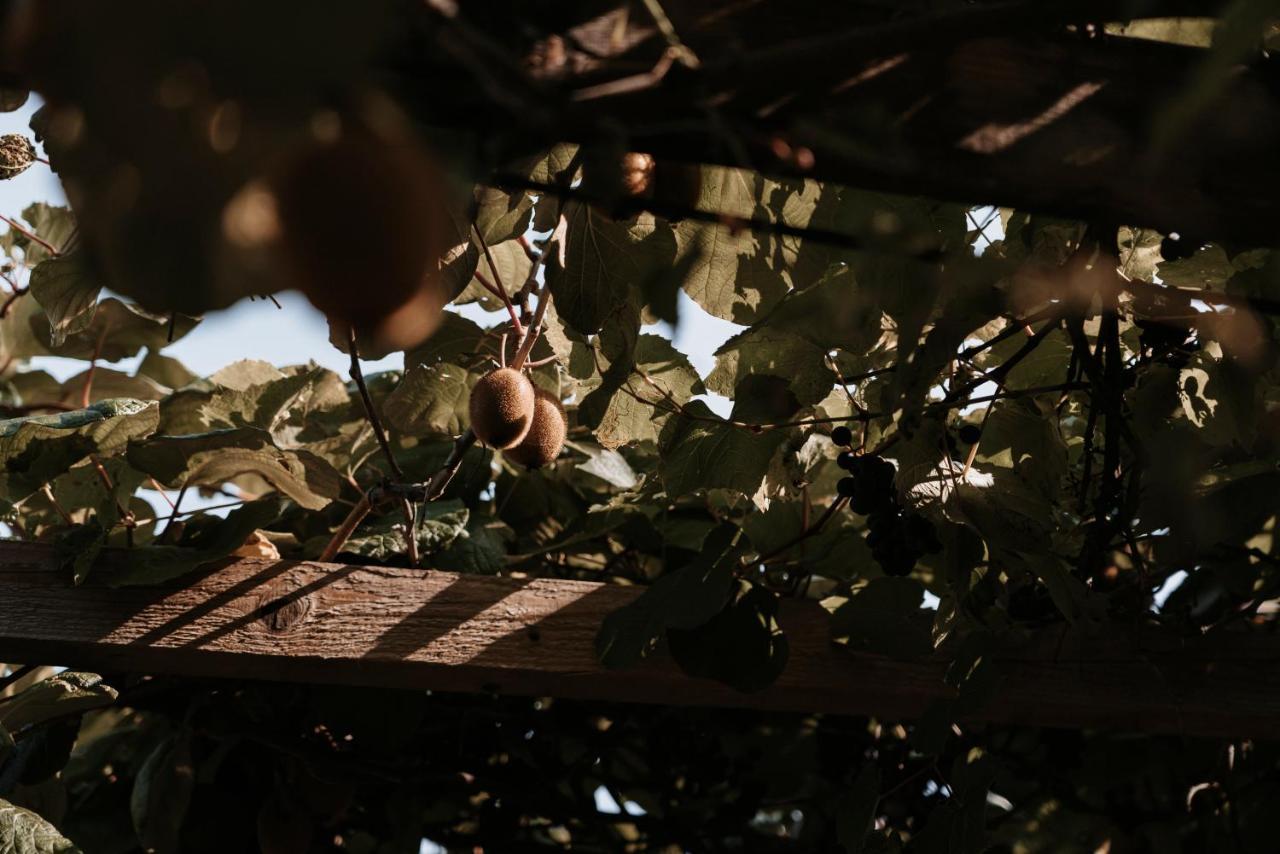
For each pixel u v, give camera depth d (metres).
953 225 1.64
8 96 1.33
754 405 1.89
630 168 1.27
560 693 1.86
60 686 1.80
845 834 1.90
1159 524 1.71
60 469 1.93
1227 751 2.36
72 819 2.30
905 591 1.96
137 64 0.64
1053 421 2.00
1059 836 2.72
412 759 2.21
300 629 1.71
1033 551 1.75
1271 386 1.77
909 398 1.57
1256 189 1.14
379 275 0.73
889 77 1.11
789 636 1.89
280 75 0.65
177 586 1.71
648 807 2.70
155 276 0.68
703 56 1.08
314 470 1.88
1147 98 1.15
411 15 0.92
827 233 1.19
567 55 1.03
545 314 1.82
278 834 2.11
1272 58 1.17
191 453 1.84
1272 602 2.23
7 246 2.34
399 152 0.75
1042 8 1.00
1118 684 1.91
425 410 2.16
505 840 2.47
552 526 2.40
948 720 1.80
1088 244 1.54
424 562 2.06
